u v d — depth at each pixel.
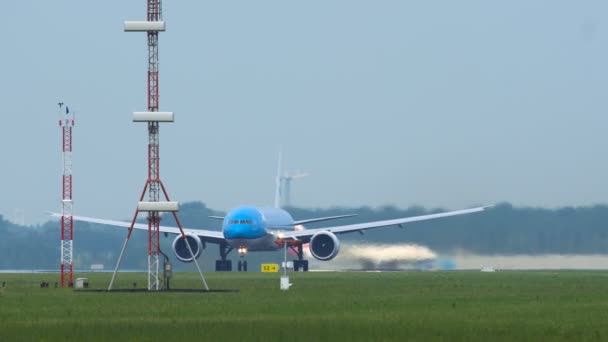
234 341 152.62
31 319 191.25
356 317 191.25
